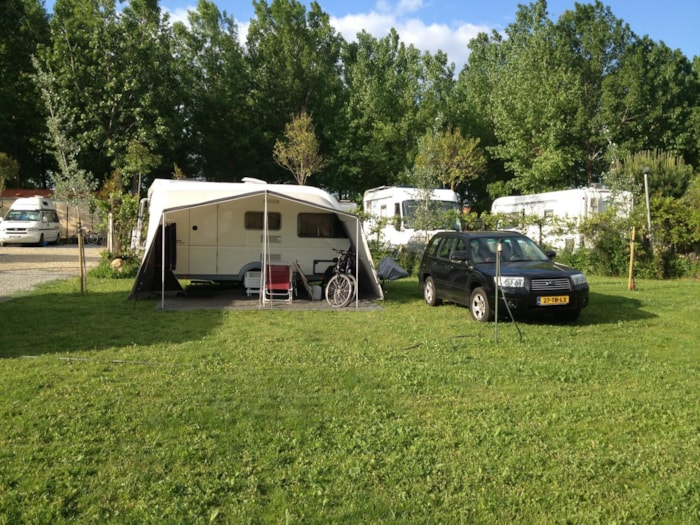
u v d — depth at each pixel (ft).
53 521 10.55
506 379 19.86
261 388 18.43
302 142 104.78
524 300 30.09
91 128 103.65
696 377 20.44
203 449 13.66
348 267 38.40
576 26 95.50
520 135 90.74
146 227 52.29
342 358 22.79
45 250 83.61
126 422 15.29
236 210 43.68
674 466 13.07
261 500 11.44
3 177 111.65
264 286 36.96
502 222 62.75
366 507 11.16
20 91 116.26
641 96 88.99
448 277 35.63
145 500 11.30
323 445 13.99
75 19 102.68
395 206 65.46
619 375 20.61
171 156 115.03
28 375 19.31
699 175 68.08
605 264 57.52
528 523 10.78
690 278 55.36
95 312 32.76
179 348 24.03
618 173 62.69
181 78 116.47
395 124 113.29
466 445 14.11
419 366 21.48
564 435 14.83
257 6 127.65
